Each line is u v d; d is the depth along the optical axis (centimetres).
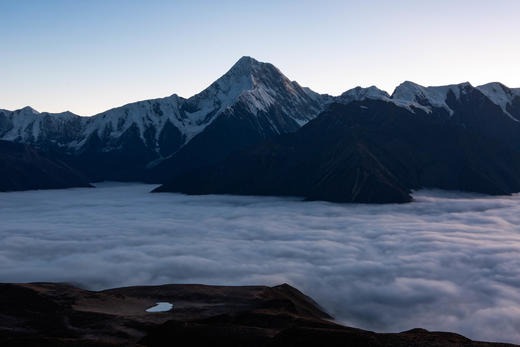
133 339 7812
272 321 8394
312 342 6381
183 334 7150
